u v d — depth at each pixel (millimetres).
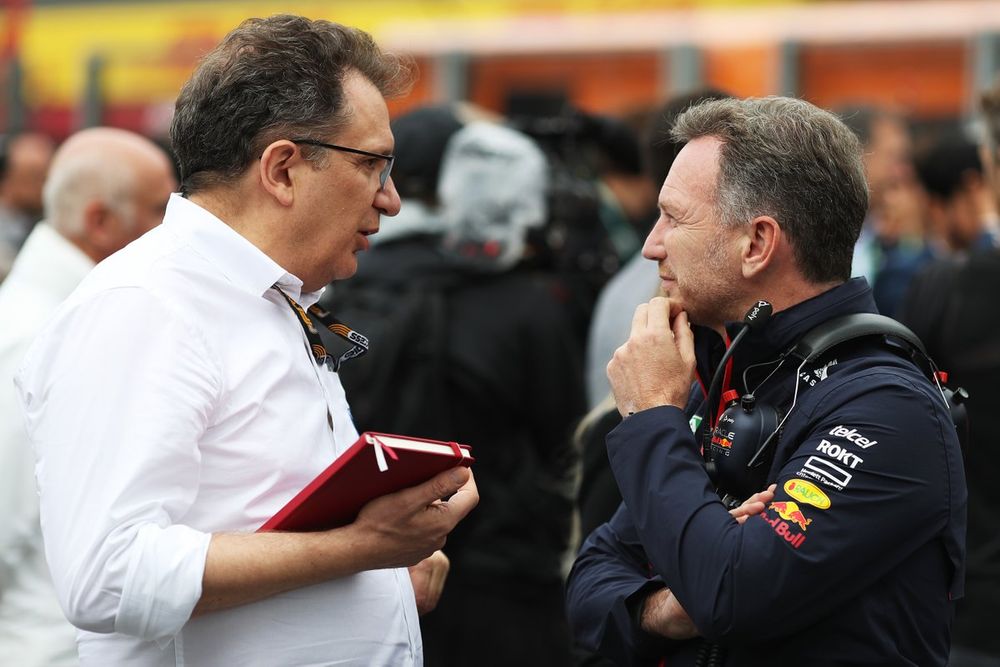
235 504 7258
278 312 7633
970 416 11570
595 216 16438
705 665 7496
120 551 6785
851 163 7621
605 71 28938
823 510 6941
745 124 7652
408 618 7980
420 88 29812
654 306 7828
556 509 12992
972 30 26672
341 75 7594
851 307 7582
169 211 7609
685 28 28406
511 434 12969
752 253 7570
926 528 7062
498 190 13492
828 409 7250
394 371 12516
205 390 7113
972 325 11648
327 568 7086
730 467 7410
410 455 6844
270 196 7539
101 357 6988
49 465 7020
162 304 7125
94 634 7480
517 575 12766
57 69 31719
